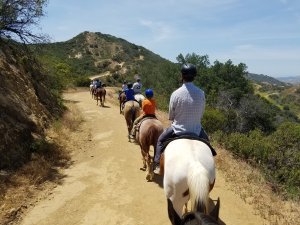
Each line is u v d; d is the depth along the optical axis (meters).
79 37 152.38
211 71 51.47
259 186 8.45
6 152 8.98
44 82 18.97
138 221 6.69
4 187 7.77
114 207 7.30
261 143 12.90
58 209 7.25
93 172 9.52
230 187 8.19
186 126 5.16
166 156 4.73
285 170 11.44
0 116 9.89
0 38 14.71
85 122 17.45
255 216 6.76
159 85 52.16
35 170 8.89
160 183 8.58
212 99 36.44
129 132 13.05
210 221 3.25
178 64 55.44
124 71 116.44
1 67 12.42
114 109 23.36
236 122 30.25
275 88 165.50
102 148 12.13
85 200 7.67
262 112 31.75
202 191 3.70
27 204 7.39
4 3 13.28
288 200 8.20
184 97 5.05
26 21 14.87
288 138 16.83
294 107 118.81
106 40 151.38
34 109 12.92
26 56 17.03
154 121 8.22
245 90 52.00
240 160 11.39
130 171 9.55
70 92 40.31
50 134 12.29
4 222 6.60
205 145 4.76
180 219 4.14
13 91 12.02
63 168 9.84
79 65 119.19
